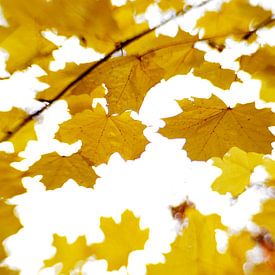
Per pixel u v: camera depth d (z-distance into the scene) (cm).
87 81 62
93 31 60
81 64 61
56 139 65
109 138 65
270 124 63
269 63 62
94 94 63
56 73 62
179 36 61
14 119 64
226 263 64
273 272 63
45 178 66
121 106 63
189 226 66
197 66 62
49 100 63
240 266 64
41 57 61
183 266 64
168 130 64
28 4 59
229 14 61
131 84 62
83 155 66
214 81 63
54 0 59
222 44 61
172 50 61
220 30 61
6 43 60
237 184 67
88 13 59
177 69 62
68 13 59
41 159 65
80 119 64
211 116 63
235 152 67
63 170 66
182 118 64
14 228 66
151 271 64
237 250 64
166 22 60
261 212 66
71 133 65
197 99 63
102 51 61
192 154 64
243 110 63
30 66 61
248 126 63
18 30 60
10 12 59
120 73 62
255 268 64
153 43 61
